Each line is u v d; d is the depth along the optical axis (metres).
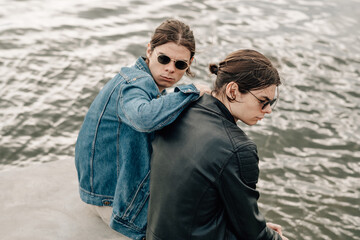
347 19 7.45
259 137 4.41
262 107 1.63
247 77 1.58
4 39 5.80
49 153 4.03
